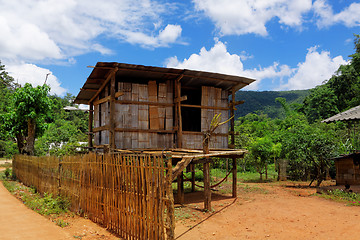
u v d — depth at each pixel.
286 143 17.14
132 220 6.36
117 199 6.98
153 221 5.75
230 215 8.85
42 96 17.89
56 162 10.68
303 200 10.89
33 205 9.71
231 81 12.73
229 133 13.47
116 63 10.11
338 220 7.82
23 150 17.94
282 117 116.75
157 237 5.64
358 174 12.80
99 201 7.82
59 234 6.76
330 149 15.15
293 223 7.71
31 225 7.46
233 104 13.57
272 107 133.88
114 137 10.43
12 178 18.33
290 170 18.77
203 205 10.42
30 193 12.63
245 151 11.57
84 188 8.65
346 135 19.73
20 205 10.16
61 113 61.38
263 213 8.92
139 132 11.21
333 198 10.88
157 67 10.84
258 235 6.83
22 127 18.50
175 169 7.12
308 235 6.70
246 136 27.55
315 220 7.91
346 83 44.59
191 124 15.67
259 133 36.69
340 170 13.38
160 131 11.57
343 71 44.75
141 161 6.14
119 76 11.59
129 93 11.23
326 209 9.18
